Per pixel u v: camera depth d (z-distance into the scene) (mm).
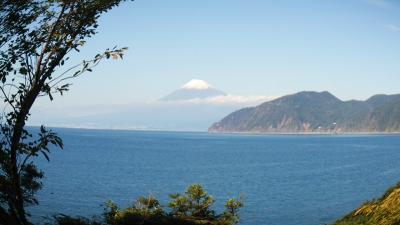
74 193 52531
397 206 9734
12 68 6422
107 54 6523
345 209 48094
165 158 134250
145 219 12406
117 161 115500
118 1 6762
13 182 6234
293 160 136500
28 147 6203
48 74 6480
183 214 13328
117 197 51406
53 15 6633
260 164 118375
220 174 88688
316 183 75500
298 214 44125
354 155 166125
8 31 6457
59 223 12016
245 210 45156
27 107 6336
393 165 117625
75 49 6613
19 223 6301
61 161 108188
